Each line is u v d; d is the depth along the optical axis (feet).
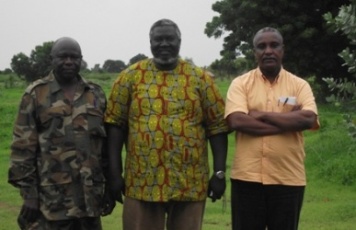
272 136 14.82
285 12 75.66
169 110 14.66
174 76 14.90
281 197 15.03
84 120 14.98
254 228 15.30
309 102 15.02
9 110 68.59
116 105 15.17
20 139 14.78
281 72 15.38
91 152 15.01
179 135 14.61
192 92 14.85
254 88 15.29
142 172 14.73
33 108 14.83
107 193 15.61
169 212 15.28
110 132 15.34
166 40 14.74
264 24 77.41
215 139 15.40
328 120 56.18
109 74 149.79
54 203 14.76
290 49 75.51
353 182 34.40
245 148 15.15
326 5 75.10
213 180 15.42
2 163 43.21
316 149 41.06
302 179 15.25
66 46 14.88
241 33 82.94
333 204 29.63
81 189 14.85
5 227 25.23
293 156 15.03
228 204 29.89
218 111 15.25
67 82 15.14
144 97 14.75
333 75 78.84
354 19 12.09
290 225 15.21
